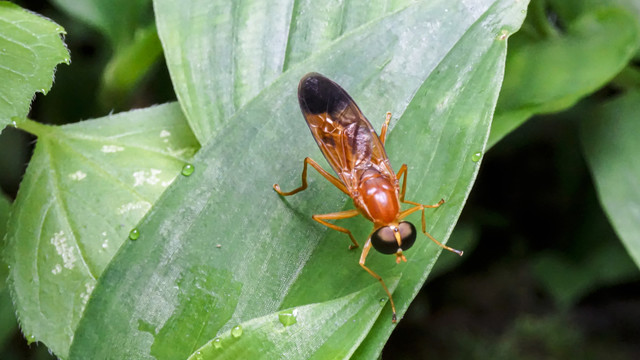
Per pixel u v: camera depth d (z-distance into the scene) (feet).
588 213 0.82
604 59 0.69
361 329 0.62
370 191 0.64
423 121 0.65
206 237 0.64
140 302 0.64
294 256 0.64
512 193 0.83
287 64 0.68
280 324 0.62
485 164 0.85
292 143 0.65
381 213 0.64
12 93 0.66
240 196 0.65
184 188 0.64
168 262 0.64
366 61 0.65
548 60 0.70
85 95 0.80
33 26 0.67
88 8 0.74
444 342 0.82
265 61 0.68
